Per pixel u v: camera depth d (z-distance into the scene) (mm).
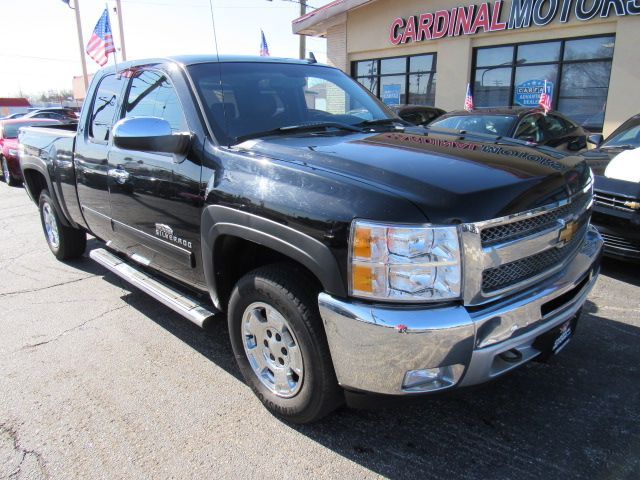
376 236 2014
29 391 3029
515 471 2348
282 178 2410
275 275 2451
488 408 2812
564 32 11609
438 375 2123
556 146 7941
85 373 3223
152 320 3988
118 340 3664
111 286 4746
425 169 2271
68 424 2723
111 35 8953
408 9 14648
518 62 12680
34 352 3496
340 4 15438
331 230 2125
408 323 1982
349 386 2240
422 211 2006
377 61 16172
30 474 2369
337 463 2420
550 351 2506
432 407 2832
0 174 12680
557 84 12055
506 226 2135
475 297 2064
